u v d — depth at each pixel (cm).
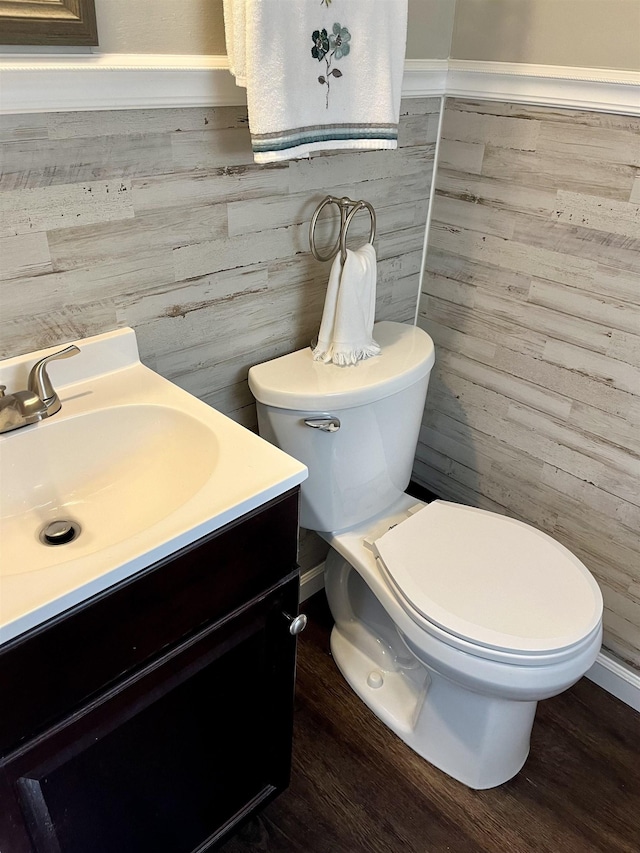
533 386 158
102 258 106
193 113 107
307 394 124
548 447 160
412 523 142
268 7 94
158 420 107
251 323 134
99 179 100
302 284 140
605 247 133
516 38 133
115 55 94
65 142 95
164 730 95
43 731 77
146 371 116
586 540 160
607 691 165
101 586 73
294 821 134
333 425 127
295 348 146
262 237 127
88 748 84
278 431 131
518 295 153
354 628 165
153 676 87
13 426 96
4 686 70
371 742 150
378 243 155
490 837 133
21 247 96
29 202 95
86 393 108
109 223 104
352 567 160
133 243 109
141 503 98
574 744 151
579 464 155
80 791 86
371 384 127
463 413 179
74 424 101
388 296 167
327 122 110
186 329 124
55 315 104
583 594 125
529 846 131
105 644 78
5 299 98
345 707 158
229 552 89
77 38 88
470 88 145
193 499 85
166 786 102
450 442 186
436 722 141
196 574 85
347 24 105
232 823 123
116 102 97
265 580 98
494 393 168
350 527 148
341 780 142
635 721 158
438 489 197
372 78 111
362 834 133
